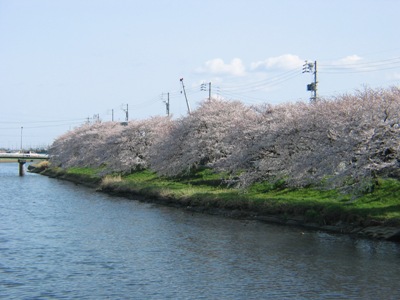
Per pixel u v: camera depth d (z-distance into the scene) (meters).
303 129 41.31
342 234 31.17
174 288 20.72
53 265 24.78
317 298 19.16
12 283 21.69
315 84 56.12
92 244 29.83
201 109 60.91
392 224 29.34
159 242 30.17
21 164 108.12
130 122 81.88
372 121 32.19
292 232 32.47
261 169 43.59
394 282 20.98
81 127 114.19
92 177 78.69
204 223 36.91
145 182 62.03
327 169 34.31
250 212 39.28
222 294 19.83
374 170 31.33
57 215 42.47
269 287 20.64
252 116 51.41
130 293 20.16
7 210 46.09
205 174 59.59
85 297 19.72
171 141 61.69
